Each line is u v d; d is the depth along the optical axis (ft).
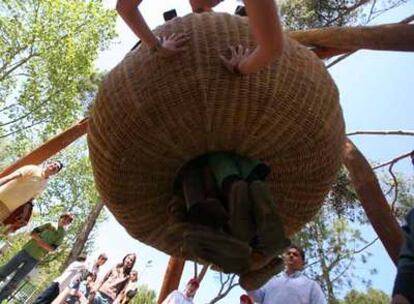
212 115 8.68
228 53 8.73
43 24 51.75
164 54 8.71
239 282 9.56
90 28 53.42
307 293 15.12
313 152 9.12
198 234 8.29
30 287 26.84
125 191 9.61
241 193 8.26
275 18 7.30
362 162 13.28
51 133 52.95
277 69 8.73
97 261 27.81
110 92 9.19
